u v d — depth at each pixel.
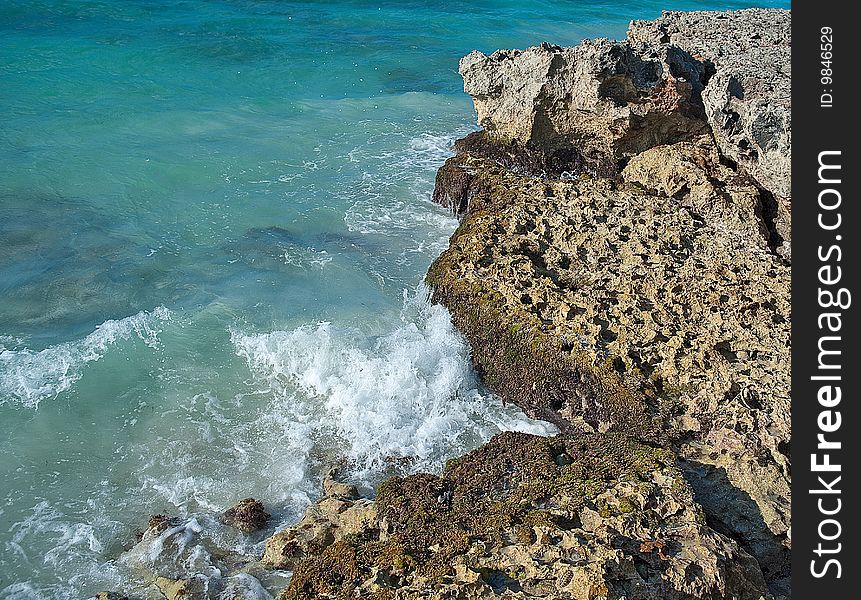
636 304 18.42
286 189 27.02
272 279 21.72
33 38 39.03
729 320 17.94
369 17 50.34
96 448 15.87
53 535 13.92
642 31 32.09
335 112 34.66
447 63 42.97
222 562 13.38
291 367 18.16
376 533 13.48
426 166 29.56
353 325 19.77
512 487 14.09
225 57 39.69
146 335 19.03
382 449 16.20
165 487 15.07
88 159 27.61
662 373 16.70
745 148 23.70
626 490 13.21
